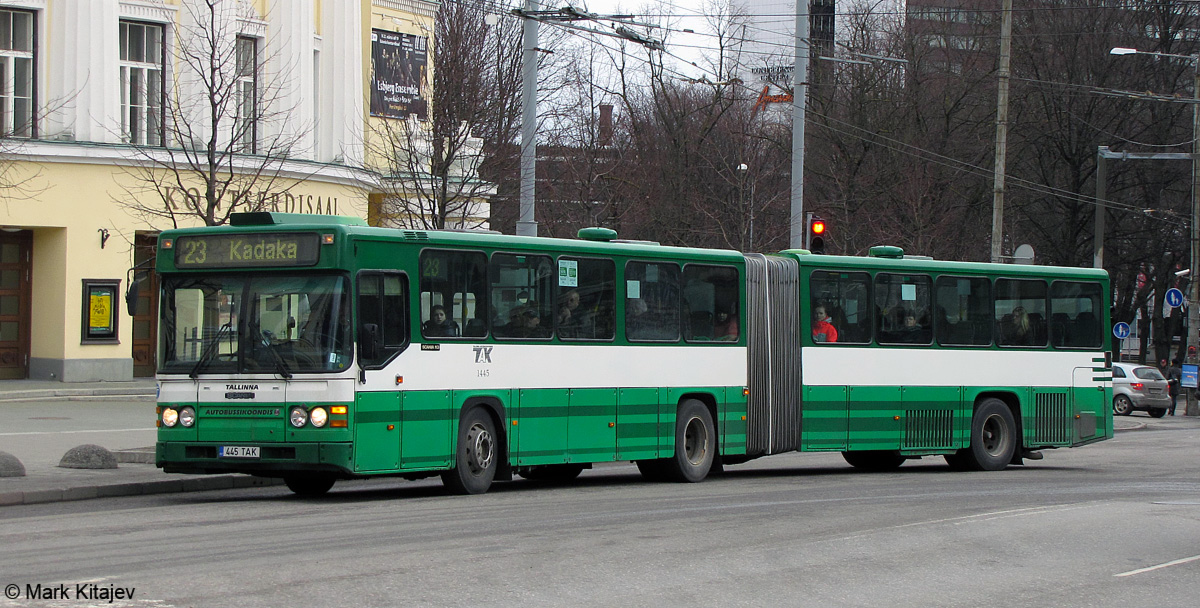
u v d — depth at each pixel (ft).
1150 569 35.19
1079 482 61.31
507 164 109.81
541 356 52.70
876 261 65.82
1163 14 155.84
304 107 107.65
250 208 82.69
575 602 28.07
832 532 39.96
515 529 39.11
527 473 61.87
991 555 36.60
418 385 47.85
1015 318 70.38
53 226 98.02
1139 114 159.02
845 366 64.23
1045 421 71.00
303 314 45.85
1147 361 260.42
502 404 51.19
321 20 111.55
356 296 45.96
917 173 137.80
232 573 30.14
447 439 48.96
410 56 117.08
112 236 100.89
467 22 129.18
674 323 58.13
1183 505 49.57
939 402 67.10
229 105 98.37
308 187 108.06
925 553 36.45
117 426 76.13
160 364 47.29
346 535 37.22
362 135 113.39
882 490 55.42
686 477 58.44
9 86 96.53
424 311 48.42
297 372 45.50
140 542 35.37
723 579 31.48
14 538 36.06
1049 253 167.43
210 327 46.85
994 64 156.56
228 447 45.98
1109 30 155.43
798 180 94.07
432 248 48.91
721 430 59.72
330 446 45.01
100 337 101.19
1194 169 136.77
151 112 97.25
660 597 29.01
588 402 54.34
